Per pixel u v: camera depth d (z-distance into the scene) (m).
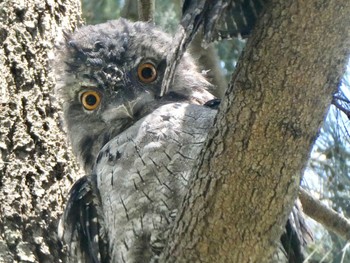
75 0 12.56
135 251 9.88
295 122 8.03
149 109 10.86
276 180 8.04
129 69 10.92
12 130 11.02
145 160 9.79
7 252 10.28
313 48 7.98
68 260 10.57
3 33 11.70
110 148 10.19
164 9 14.66
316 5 7.93
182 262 8.21
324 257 10.30
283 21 8.03
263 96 8.04
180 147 9.74
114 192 9.93
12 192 10.63
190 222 8.18
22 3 11.94
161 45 10.99
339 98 8.84
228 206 8.07
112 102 10.85
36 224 10.56
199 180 8.19
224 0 8.50
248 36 9.05
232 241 8.09
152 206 9.76
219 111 8.27
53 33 11.93
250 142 8.04
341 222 10.37
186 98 10.99
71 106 11.22
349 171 10.74
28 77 11.43
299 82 8.00
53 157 11.05
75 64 11.09
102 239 10.52
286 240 10.11
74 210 10.58
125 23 11.47
